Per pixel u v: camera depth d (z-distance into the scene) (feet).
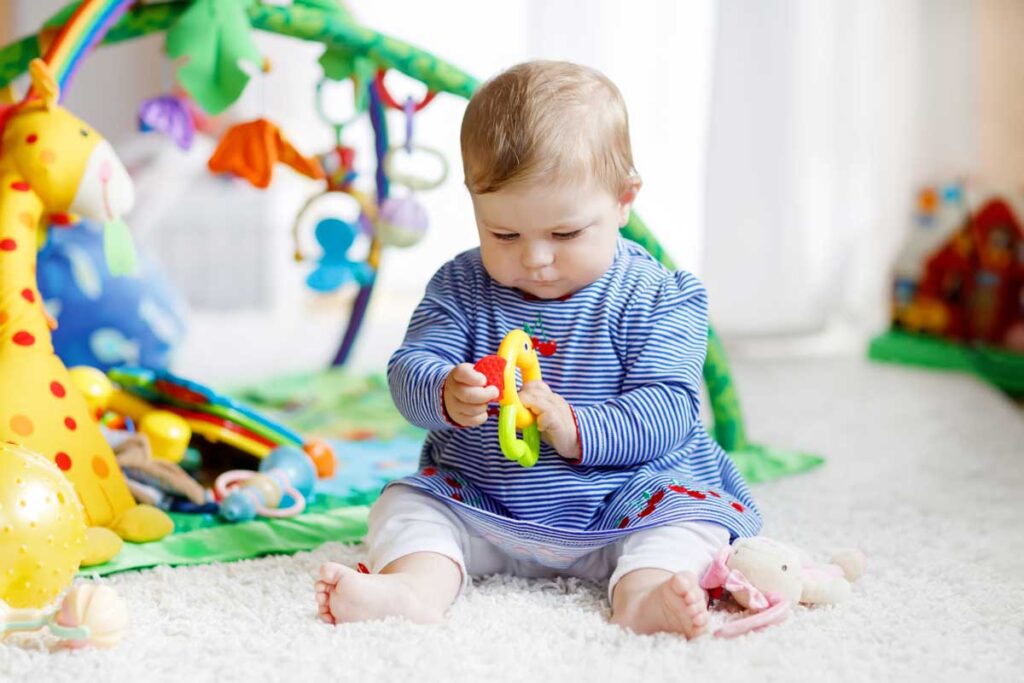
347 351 7.12
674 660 2.81
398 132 8.50
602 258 3.39
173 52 4.18
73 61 4.15
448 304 3.65
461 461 3.56
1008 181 8.50
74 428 3.83
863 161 8.63
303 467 4.38
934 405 6.86
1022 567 3.77
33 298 3.92
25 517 2.91
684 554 3.16
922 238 8.67
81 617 2.86
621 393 3.50
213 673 2.75
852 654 2.91
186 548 3.79
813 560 3.59
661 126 7.80
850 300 8.87
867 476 5.12
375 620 3.04
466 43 7.97
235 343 8.02
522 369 3.30
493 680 2.70
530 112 3.21
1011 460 5.47
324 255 5.49
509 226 3.29
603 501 3.44
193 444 4.92
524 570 3.56
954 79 8.54
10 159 3.98
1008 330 8.36
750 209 8.40
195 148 7.07
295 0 4.66
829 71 8.44
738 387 7.48
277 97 8.35
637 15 7.59
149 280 6.45
